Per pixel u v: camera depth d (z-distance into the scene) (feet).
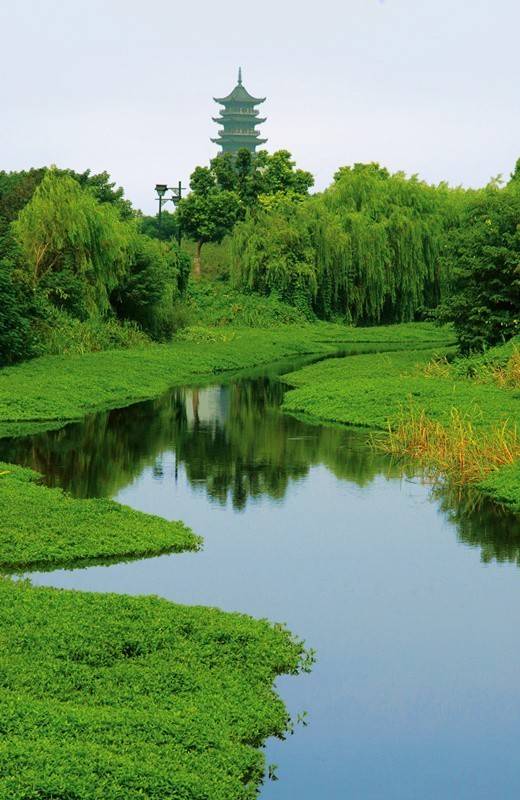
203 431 84.02
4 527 48.32
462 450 66.08
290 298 220.43
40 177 261.24
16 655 32.07
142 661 32.76
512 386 94.38
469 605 40.91
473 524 53.16
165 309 166.40
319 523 53.31
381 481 63.57
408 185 227.40
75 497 58.18
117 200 285.43
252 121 620.49
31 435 81.00
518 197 120.06
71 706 28.55
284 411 97.04
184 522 53.31
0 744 25.39
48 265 143.54
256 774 27.63
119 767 25.05
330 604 40.88
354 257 220.23
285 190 302.25
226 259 292.61
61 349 128.36
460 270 115.55
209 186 288.30
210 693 30.94
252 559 46.75
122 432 83.10
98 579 43.14
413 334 199.31
